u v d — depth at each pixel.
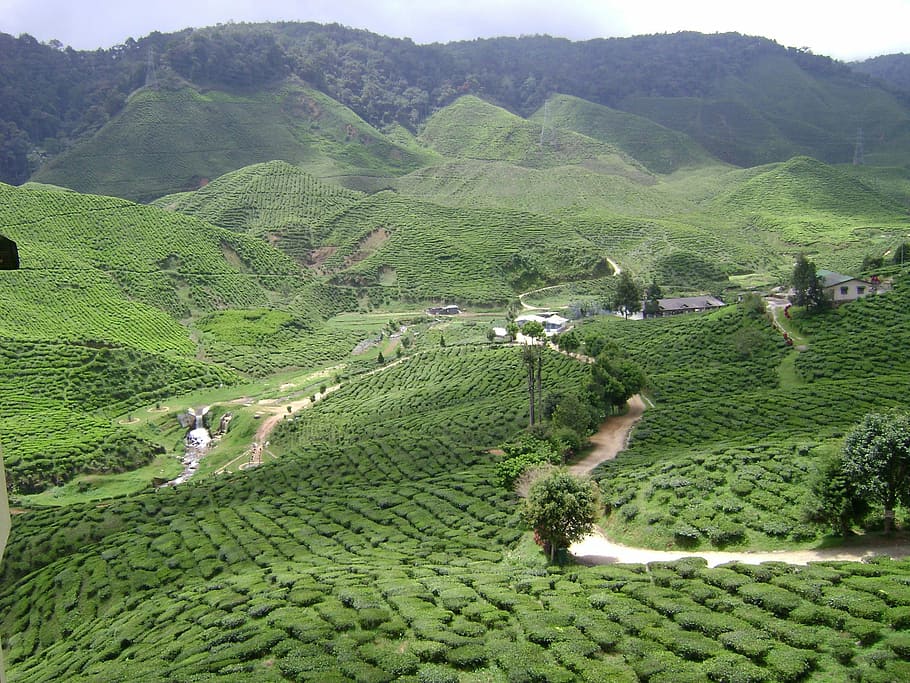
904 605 35.22
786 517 52.09
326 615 43.53
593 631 37.66
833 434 68.75
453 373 130.00
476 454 86.12
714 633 36.28
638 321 144.88
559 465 72.12
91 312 175.38
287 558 62.69
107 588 65.25
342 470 88.50
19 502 103.56
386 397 128.75
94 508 92.25
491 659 36.88
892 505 47.47
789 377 101.06
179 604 53.53
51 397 135.50
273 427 127.06
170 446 127.94
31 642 62.22
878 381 88.88
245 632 43.56
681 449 75.69
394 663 37.03
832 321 112.38
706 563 45.38
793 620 36.16
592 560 53.88
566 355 120.62
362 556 59.34
